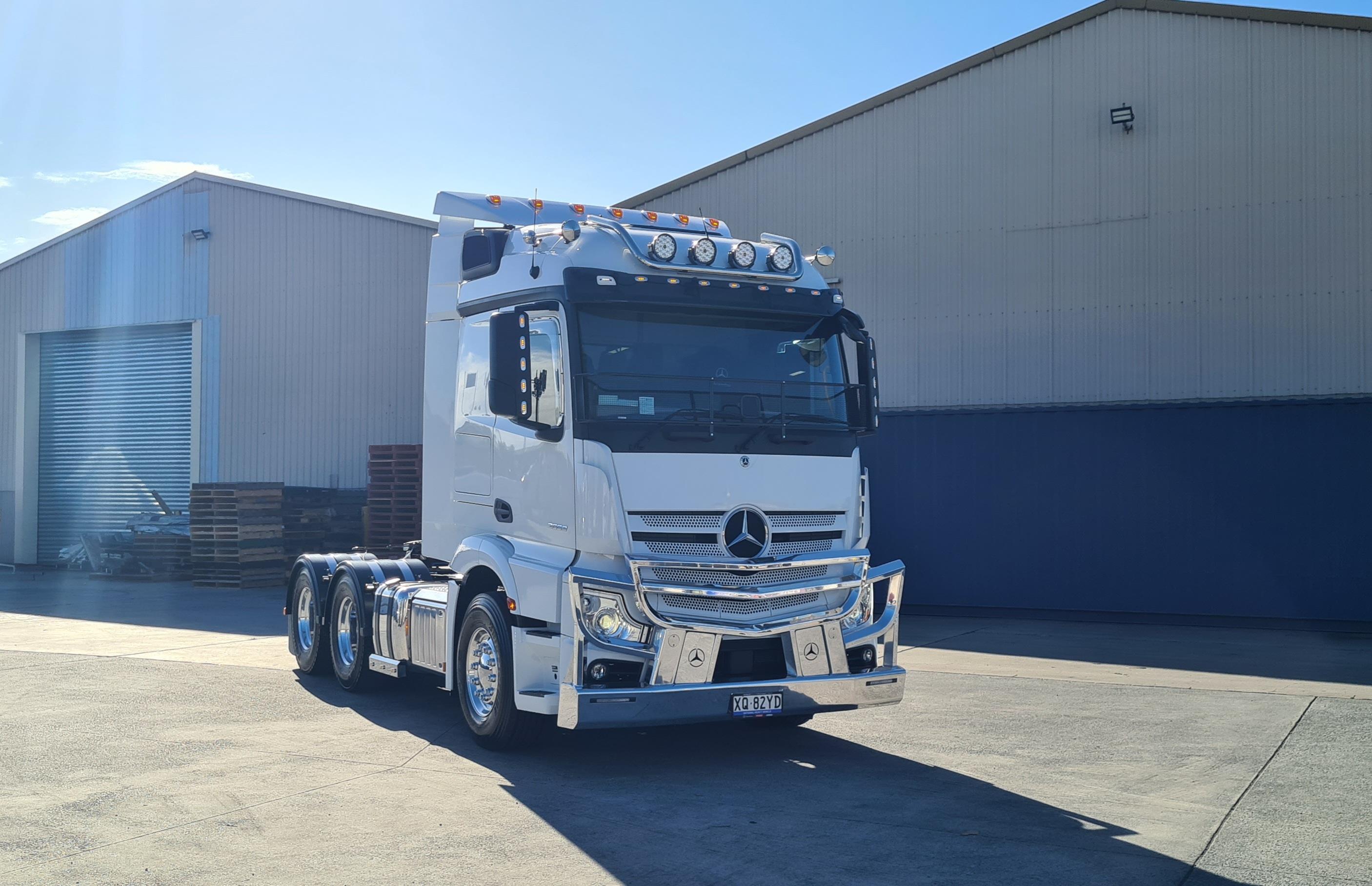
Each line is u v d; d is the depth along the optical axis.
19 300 29.03
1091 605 17.25
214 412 26.22
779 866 5.67
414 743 8.61
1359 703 10.05
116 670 11.82
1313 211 16.44
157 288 27.08
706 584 7.58
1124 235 17.59
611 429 7.50
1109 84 17.75
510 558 8.05
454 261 9.57
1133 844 6.00
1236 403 16.39
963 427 18.27
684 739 8.90
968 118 18.78
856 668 8.22
